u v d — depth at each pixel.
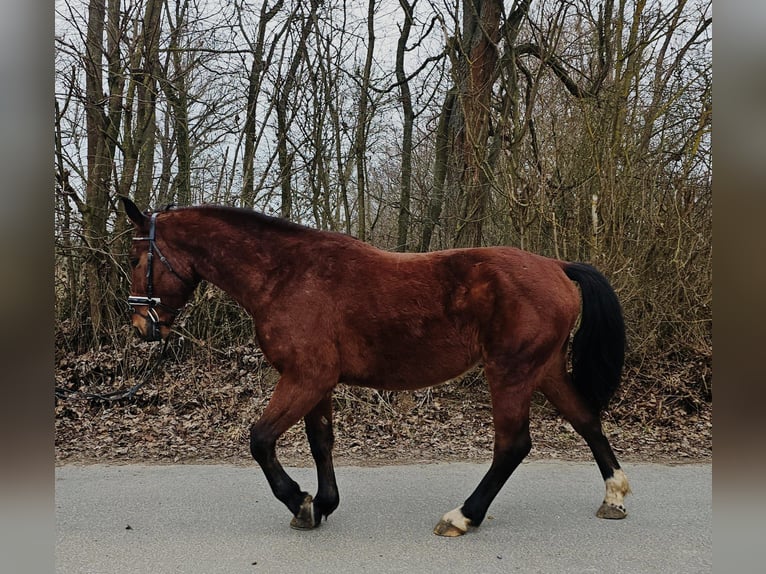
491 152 7.05
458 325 3.21
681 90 6.49
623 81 6.42
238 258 3.34
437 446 5.16
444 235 7.65
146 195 7.67
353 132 7.74
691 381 6.29
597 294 3.43
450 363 3.26
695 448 5.08
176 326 6.82
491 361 3.18
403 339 3.21
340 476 4.30
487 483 3.23
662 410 5.97
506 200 6.73
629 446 5.14
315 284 3.22
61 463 4.66
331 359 3.19
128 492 3.93
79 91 6.74
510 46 6.94
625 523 3.37
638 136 6.74
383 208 8.68
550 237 6.61
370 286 3.21
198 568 2.80
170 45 7.77
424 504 3.71
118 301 7.07
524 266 3.25
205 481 4.18
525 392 3.17
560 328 3.22
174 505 3.68
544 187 6.30
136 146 7.26
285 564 2.84
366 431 5.58
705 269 6.46
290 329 3.18
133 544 3.07
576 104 6.82
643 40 6.35
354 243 3.36
